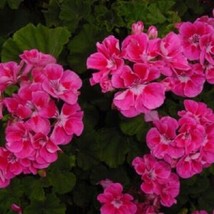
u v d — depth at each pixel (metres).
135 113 0.62
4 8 0.77
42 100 0.60
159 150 0.64
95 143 0.71
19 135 0.61
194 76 0.66
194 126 0.63
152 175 0.68
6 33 0.78
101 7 0.74
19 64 0.65
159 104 0.61
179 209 0.76
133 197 0.72
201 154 0.64
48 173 0.69
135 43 0.62
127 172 0.75
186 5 0.79
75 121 0.62
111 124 0.72
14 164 0.63
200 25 0.67
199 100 0.71
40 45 0.70
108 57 0.63
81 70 0.72
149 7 0.73
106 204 0.70
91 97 0.71
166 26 0.73
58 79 0.62
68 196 0.75
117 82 0.61
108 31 0.72
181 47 0.64
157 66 0.62
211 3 0.82
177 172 0.65
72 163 0.69
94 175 0.73
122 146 0.71
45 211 0.70
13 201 0.69
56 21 0.75
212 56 0.66
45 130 0.61
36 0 0.79
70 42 0.72
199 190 0.74
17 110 0.60
